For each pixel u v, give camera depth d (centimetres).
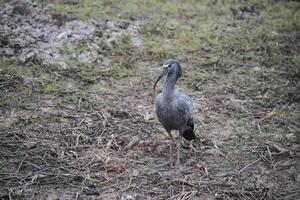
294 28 1533
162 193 850
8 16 1431
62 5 1509
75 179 877
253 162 945
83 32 1384
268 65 1330
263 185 879
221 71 1291
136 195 842
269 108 1141
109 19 1464
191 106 948
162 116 928
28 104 1098
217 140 1016
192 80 1238
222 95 1188
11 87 1155
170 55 1340
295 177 903
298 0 1727
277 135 1032
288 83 1247
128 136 1009
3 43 1312
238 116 1103
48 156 930
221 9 1606
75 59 1283
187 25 1501
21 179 867
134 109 1115
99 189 856
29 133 997
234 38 1441
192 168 927
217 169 925
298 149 988
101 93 1165
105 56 1311
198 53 1364
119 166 913
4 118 1043
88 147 966
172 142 956
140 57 1325
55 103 1111
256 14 1612
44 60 1262
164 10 1569
